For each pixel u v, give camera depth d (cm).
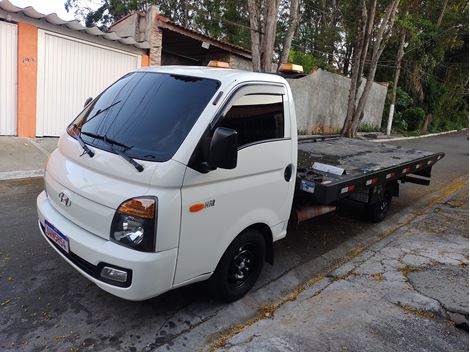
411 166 582
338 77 1847
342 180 400
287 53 969
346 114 1816
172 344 282
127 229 248
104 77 1048
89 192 266
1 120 879
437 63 2666
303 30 2256
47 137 955
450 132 3147
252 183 307
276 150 327
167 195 247
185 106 283
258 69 934
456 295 381
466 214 684
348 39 2256
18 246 408
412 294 379
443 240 539
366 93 1688
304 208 416
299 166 465
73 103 994
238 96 293
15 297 320
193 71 317
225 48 1348
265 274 404
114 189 256
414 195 807
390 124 2211
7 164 728
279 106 333
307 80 1647
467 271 437
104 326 294
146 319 307
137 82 332
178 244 259
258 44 930
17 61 874
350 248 495
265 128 318
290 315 334
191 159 256
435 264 454
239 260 331
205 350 280
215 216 279
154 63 1148
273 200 336
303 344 293
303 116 1678
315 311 342
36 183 657
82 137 304
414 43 2245
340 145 707
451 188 897
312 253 469
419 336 313
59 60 945
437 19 2689
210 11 2047
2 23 842
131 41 1052
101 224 260
